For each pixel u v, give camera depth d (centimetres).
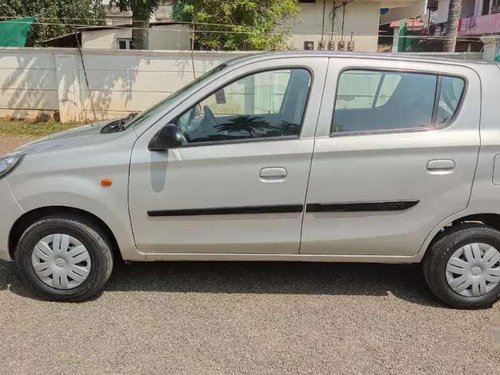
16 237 369
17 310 351
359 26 1834
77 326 333
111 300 369
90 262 358
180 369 291
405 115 350
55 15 1755
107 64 1109
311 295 384
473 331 338
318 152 340
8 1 1672
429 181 345
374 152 341
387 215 352
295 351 311
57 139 380
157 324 338
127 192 345
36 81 1127
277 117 350
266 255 363
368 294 388
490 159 344
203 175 343
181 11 1366
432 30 3250
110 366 292
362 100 350
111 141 349
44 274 359
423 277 403
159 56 1106
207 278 408
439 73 352
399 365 299
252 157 341
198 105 349
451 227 362
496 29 2659
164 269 423
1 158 359
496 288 363
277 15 1367
